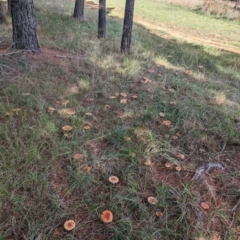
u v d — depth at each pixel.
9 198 1.81
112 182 2.03
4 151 2.20
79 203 1.89
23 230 1.67
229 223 1.88
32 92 3.15
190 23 12.86
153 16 13.77
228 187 2.19
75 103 3.10
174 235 1.75
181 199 1.98
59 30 6.43
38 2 10.77
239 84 4.82
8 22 6.62
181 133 2.82
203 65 5.84
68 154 2.29
